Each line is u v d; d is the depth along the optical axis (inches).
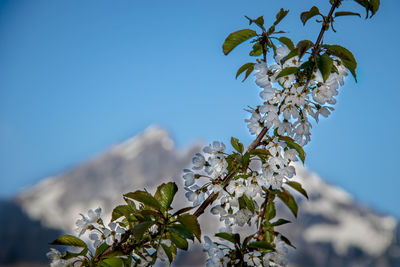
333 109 63.0
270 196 73.8
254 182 64.9
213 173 64.3
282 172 64.3
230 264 68.7
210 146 67.2
